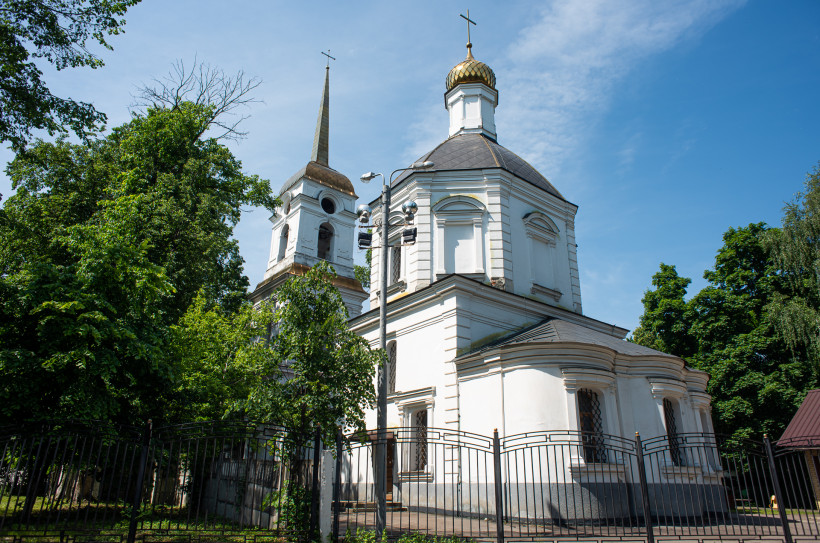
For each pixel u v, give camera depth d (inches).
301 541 392.8
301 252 1270.9
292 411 468.8
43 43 558.9
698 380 739.4
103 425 388.8
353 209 1401.3
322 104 1515.7
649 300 1247.5
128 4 573.9
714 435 475.2
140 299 485.7
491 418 642.8
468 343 716.7
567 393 605.0
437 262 818.2
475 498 625.3
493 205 838.5
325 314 506.0
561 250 924.6
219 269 996.6
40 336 410.9
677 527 549.0
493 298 761.0
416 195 858.8
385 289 504.1
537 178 944.9
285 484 425.1
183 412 582.6
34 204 842.2
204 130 992.2
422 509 674.2
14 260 798.5
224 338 749.3
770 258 1058.7
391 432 743.1
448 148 941.2
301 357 486.9
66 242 480.7
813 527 537.0
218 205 911.0
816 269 979.9
